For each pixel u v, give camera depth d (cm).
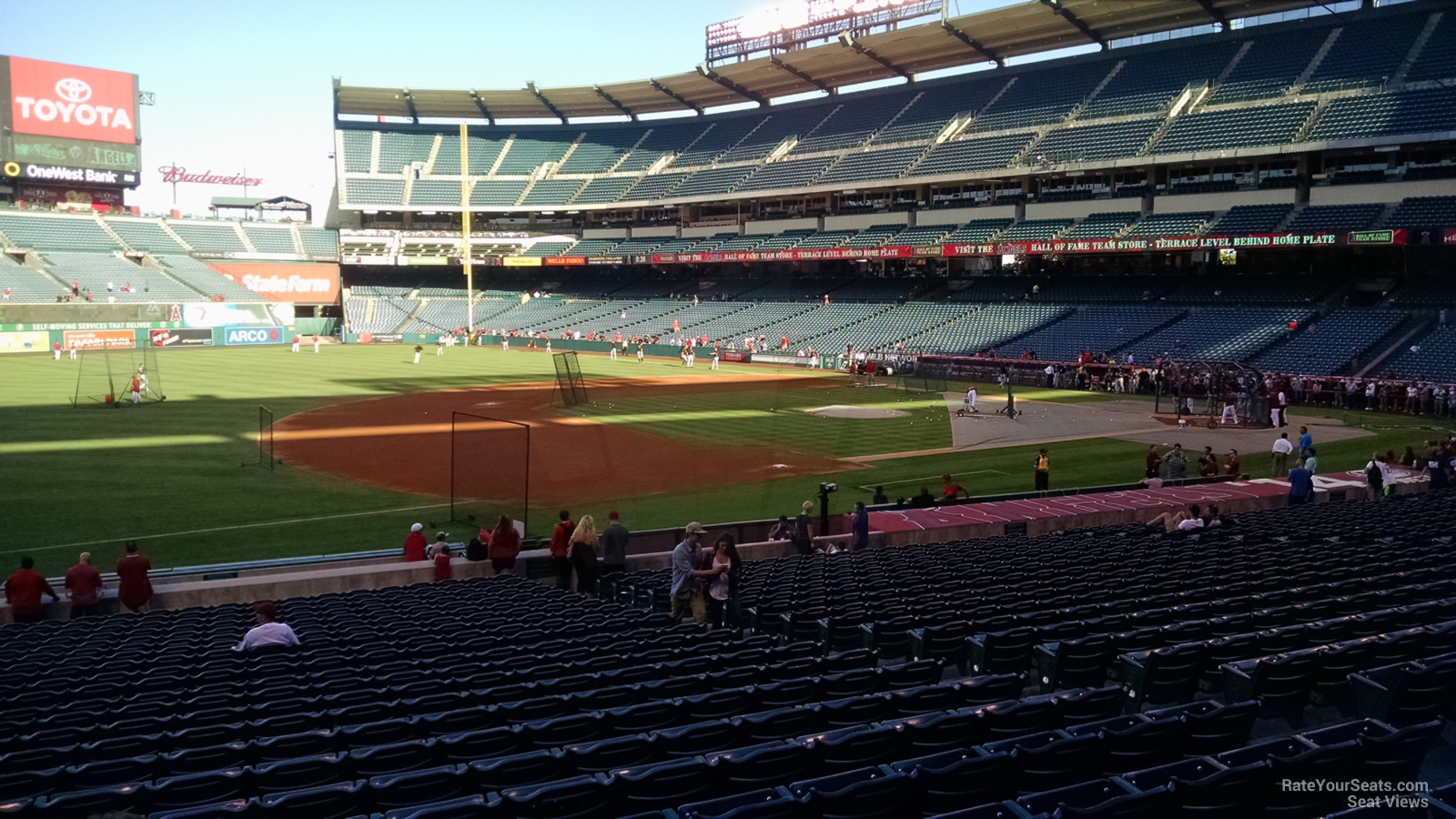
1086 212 6284
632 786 590
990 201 6794
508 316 8969
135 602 1530
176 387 4906
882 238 7100
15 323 6588
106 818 585
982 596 1241
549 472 3000
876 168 7188
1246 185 5678
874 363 5900
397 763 689
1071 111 6600
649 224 9031
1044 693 891
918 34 6750
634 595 1560
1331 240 4819
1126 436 3744
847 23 7050
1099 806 497
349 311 8919
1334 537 1666
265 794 632
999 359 5650
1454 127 4616
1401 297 5025
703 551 1409
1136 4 5988
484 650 1102
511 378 5700
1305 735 610
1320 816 534
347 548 2116
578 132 9919
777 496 2709
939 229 6881
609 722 754
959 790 576
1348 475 2648
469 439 3553
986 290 6962
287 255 8950
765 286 8369
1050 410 4475
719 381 5734
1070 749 608
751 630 1279
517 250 9331
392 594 1550
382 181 9406
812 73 7950
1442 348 4456
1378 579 1165
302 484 2745
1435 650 868
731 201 8294
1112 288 6303
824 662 928
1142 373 5003
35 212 7731
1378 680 756
